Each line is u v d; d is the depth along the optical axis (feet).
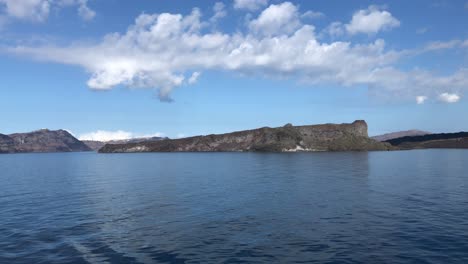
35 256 71.31
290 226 92.68
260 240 80.84
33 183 209.36
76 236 85.30
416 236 82.23
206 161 440.86
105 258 70.03
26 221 102.32
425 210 110.32
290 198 135.33
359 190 154.71
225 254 71.97
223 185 179.32
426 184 173.27
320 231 87.66
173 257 70.44
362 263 66.33
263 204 123.44
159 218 104.27
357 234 84.58
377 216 102.78
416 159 416.46
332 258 69.10
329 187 165.78
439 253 70.64
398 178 202.28
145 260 68.90
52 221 101.96
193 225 95.14
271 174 238.07
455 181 185.06
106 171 304.30
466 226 90.48
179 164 385.50
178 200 135.03
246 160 444.14
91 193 159.94
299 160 423.64
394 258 68.44
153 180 214.48
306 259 68.80
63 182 213.25
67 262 67.87
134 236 85.05
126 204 128.16
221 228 91.66
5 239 83.41
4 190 175.63
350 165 320.29
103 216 107.96
